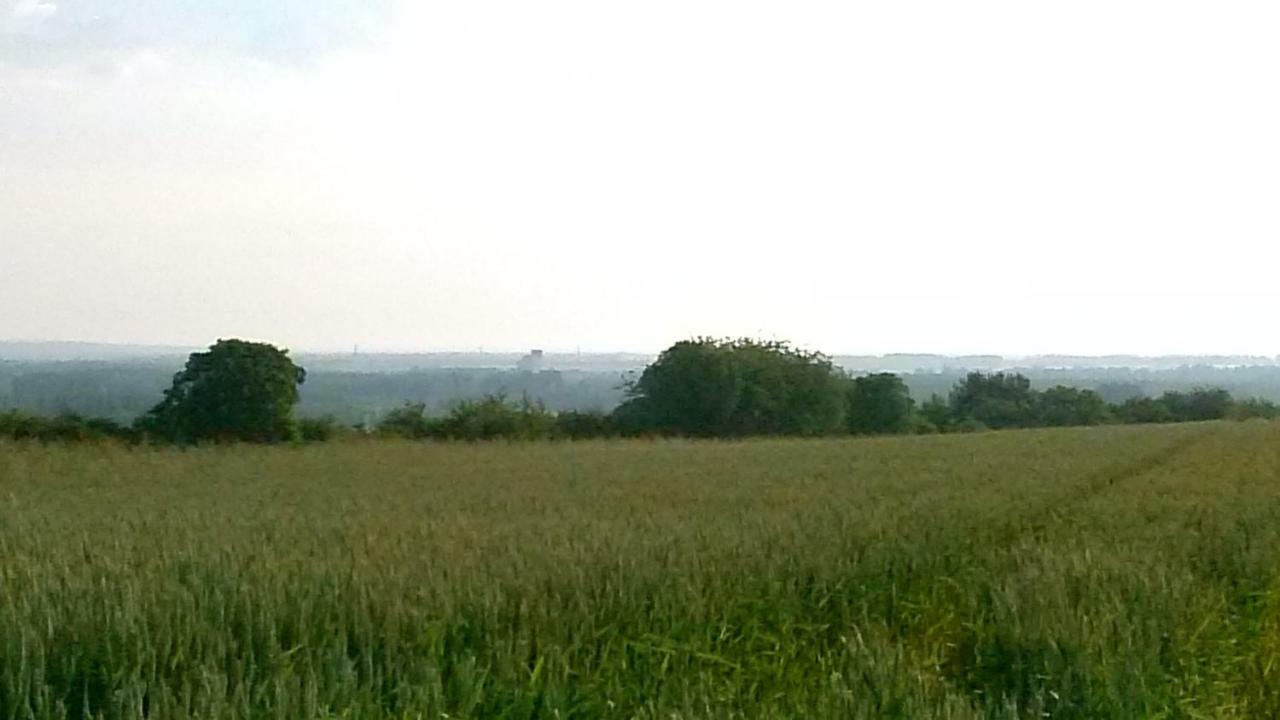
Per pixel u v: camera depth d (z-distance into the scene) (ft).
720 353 221.46
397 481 84.58
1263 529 46.62
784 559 33.76
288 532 43.34
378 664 21.79
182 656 21.48
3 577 28.68
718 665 26.08
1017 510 54.03
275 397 150.41
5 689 19.67
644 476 88.43
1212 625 29.84
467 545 37.52
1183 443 142.00
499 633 25.04
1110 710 23.34
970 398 321.73
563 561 31.91
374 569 30.35
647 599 28.25
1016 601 28.45
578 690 22.61
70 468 95.91
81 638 21.97
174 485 80.59
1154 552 38.14
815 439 191.11
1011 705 21.65
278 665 21.27
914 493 64.80
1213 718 25.00
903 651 26.43
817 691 23.84
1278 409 340.80
